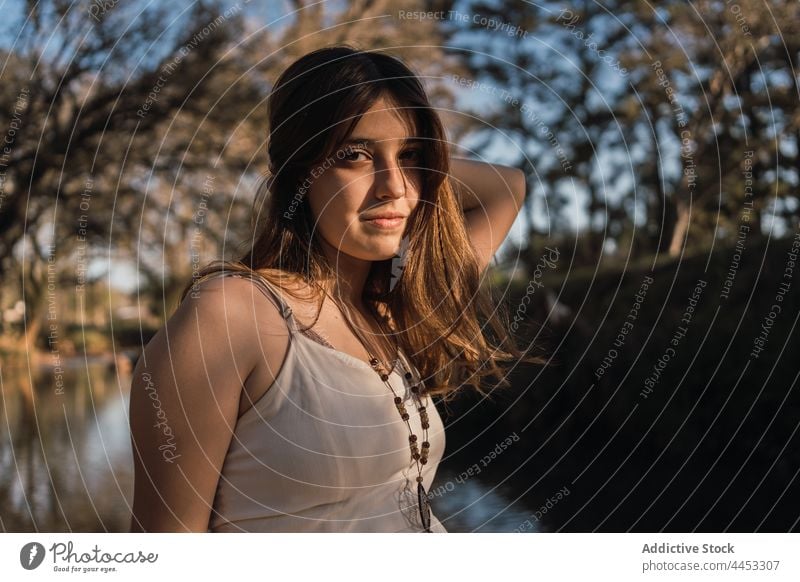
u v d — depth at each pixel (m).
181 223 7.88
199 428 1.26
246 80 8.09
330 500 1.38
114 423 8.59
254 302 1.35
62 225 8.16
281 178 1.49
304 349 1.38
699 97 11.09
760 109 10.78
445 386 1.70
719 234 10.54
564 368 7.78
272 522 1.35
